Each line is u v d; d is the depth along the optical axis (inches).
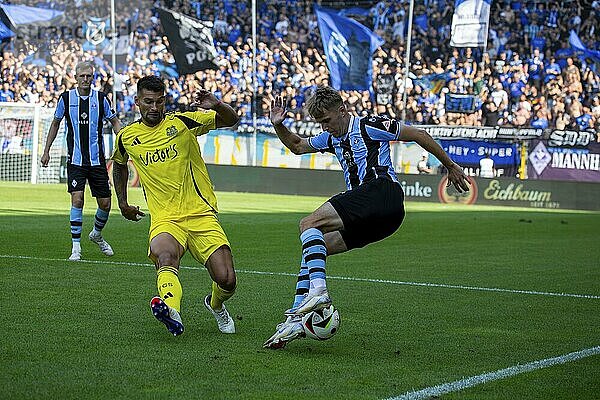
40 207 2130.9
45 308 826.2
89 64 1251.2
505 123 3240.7
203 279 1055.6
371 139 706.2
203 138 3257.9
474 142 3083.2
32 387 543.8
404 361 650.2
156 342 687.1
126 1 3651.6
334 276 1134.4
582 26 3331.7
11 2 3735.2
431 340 733.9
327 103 705.6
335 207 689.6
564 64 3316.9
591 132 2977.4
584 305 951.6
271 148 3216.0
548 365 649.0
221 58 3575.3
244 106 3457.2
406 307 904.3
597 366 652.7
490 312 887.1
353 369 618.8
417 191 2984.7
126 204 778.2
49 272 1079.0
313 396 542.9
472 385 581.9
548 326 817.5
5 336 692.7
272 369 610.9
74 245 1222.3
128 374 582.9
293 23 3587.6
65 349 652.7
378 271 1195.3
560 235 1855.3
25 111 3245.6
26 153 3250.5
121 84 3548.2
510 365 645.9
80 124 1227.9
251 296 944.9
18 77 3666.3
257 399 532.4
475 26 3176.7
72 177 1229.7
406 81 3105.3
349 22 3378.4
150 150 721.0
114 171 765.9
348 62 3385.8
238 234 1674.5
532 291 1046.4
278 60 3535.9
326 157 3161.9
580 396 565.3
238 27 3604.8
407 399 541.0
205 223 721.6
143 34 3617.1
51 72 3644.2
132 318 787.4
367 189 698.2
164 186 721.6
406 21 3469.5
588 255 1477.6
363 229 695.7
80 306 842.8
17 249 1315.2
